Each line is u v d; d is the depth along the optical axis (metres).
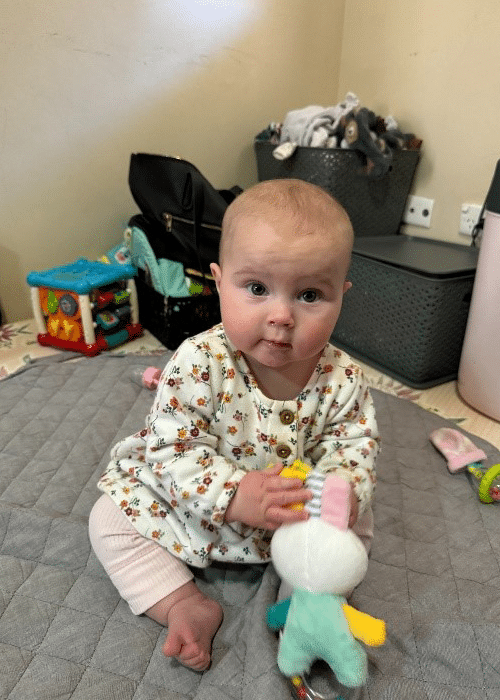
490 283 1.03
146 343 1.45
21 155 1.36
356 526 0.65
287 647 0.51
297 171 1.51
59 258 1.52
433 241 1.53
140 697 0.55
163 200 1.37
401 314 1.24
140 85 1.46
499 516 0.81
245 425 0.61
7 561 0.69
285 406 0.60
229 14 1.52
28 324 1.52
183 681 0.57
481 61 1.35
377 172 1.40
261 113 1.71
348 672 0.48
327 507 0.50
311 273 0.51
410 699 0.54
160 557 0.63
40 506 0.78
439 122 1.49
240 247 0.52
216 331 0.63
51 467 0.87
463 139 1.44
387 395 1.14
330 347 0.65
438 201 1.55
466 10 1.35
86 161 1.46
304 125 1.47
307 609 0.49
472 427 1.09
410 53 1.53
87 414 1.01
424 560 0.73
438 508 0.83
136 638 0.60
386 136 1.44
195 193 1.25
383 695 0.54
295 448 0.61
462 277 1.16
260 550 0.64
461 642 0.59
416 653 0.59
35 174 1.40
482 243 1.05
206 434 0.60
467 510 0.82
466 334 1.14
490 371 1.08
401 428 1.03
